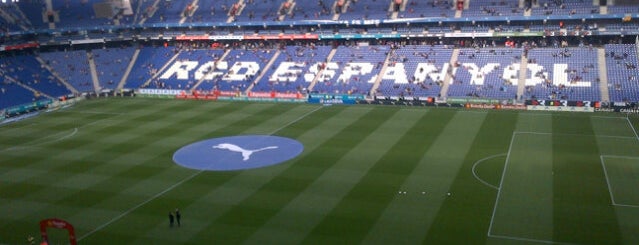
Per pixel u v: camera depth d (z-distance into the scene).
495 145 59.84
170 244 39.03
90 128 75.62
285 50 106.62
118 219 43.69
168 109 87.50
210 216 43.56
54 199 48.47
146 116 82.50
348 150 60.00
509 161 54.09
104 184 51.88
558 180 48.41
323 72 97.62
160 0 120.38
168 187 50.47
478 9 96.88
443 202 44.44
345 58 100.19
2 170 57.38
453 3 100.12
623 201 43.38
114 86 105.75
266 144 63.81
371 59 98.38
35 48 111.94
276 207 44.81
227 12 112.94
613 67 83.50
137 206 46.19
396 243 37.78
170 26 113.12
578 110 76.69
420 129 68.19
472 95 83.88
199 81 102.19
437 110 79.38
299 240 38.81
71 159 60.56
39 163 59.47
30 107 93.56
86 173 55.34
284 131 70.00
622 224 39.44
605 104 75.62
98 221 43.44
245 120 77.44
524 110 77.69
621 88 78.94
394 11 102.00
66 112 88.19
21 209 46.41
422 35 97.94
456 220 41.03
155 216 43.97
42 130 75.62
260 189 49.09
